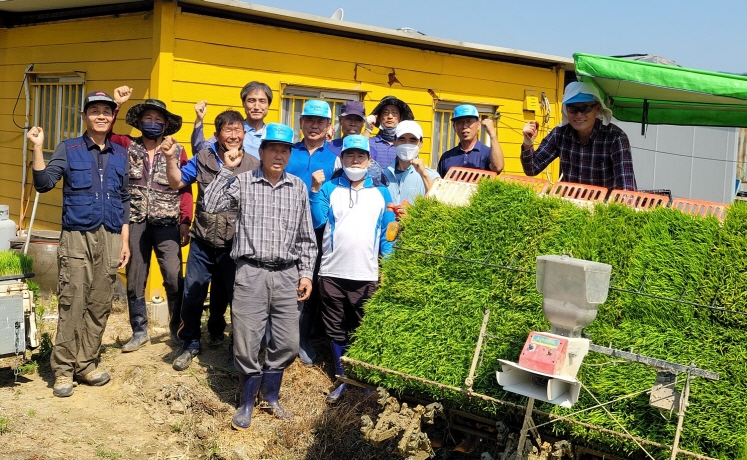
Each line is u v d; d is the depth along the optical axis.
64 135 9.04
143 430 5.34
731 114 6.93
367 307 4.76
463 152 6.81
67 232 5.59
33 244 8.15
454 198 5.03
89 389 5.86
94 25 8.46
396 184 6.16
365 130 6.96
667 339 3.82
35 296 6.56
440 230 4.71
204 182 5.85
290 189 5.30
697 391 3.65
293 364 6.19
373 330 4.63
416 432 4.09
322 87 8.98
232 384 5.97
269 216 5.20
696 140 13.16
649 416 3.73
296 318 5.39
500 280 4.35
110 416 5.48
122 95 5.88
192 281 6.04
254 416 5.51
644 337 3.86
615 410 3.79
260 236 5.18
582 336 3.94
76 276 5.60
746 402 3.56
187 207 6.64
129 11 8.00
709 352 3.71
